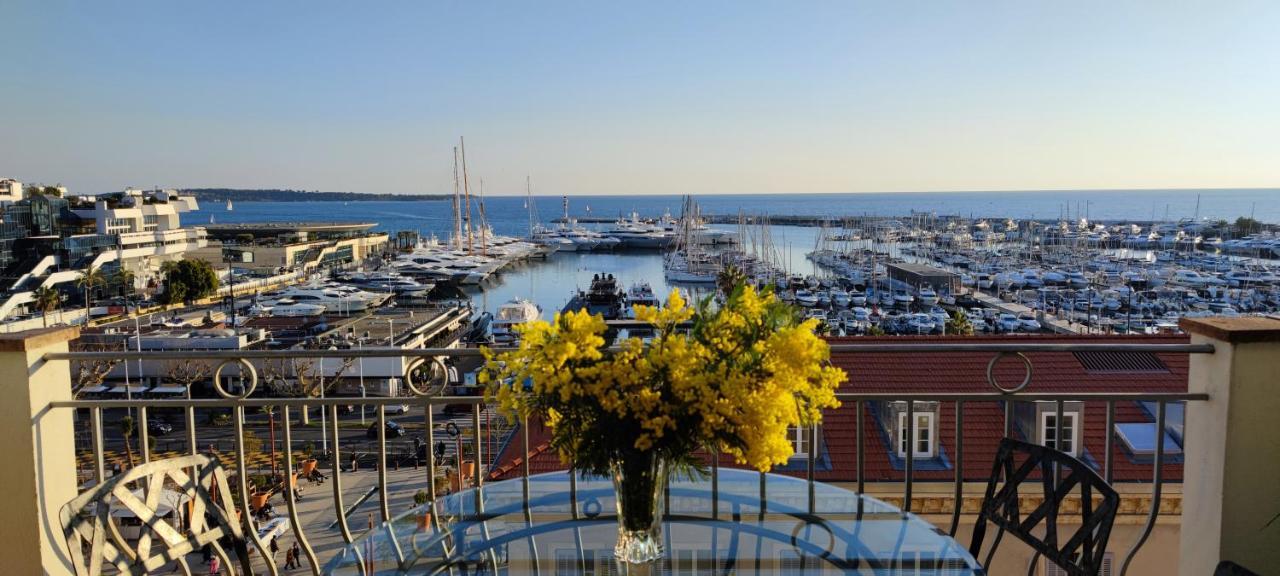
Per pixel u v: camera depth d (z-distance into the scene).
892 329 60.97
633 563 2.51
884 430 11.05
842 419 11.29
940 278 83.50
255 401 3.79
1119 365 11.76
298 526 3.83
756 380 2.39
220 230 120.12
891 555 2.84
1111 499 2.71
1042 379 11.51
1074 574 2.80
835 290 79.19
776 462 2.41
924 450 10.63
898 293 80.88
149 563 2.80
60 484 3.88
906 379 11.54
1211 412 3.70
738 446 2.39
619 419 2.38
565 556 2.87
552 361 2.41
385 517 3.81
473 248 124.12
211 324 56.66
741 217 122.12
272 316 65.44
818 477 10.45
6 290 67.50
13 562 3.77
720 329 2.45
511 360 2.49
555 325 2.49
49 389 3.84
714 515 3.20
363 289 84.44
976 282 86.25
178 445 31.89
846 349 3.71
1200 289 78.88
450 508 3.36
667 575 2.67
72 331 3.96
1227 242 129.88
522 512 3.29
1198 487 3.80
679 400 2.36
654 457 2.44
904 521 3.14
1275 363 3.60
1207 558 3.74
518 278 107.19
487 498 3.46
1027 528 3.00
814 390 2.57
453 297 90.44
